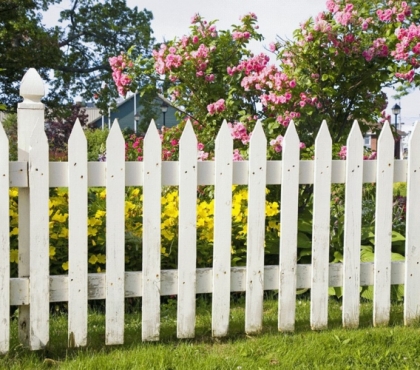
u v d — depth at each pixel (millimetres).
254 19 6445
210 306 4195
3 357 3074
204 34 6438
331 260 4832
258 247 3480
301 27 5711
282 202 3484
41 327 3160
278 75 5430
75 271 3189
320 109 5762
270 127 5469
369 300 4418
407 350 3232
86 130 25000
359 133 3564
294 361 3064
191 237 3357
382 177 3627
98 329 3592
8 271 3078
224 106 5961
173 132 6867
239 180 3439
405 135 19797
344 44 5621
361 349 3229
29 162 3064
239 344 3311
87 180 3176
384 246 3676
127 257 4320
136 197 5293
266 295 4500
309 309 4133
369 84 5805
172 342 3377
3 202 3039
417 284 3742
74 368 2900
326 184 3539
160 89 6824
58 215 4270
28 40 22062
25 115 3166
